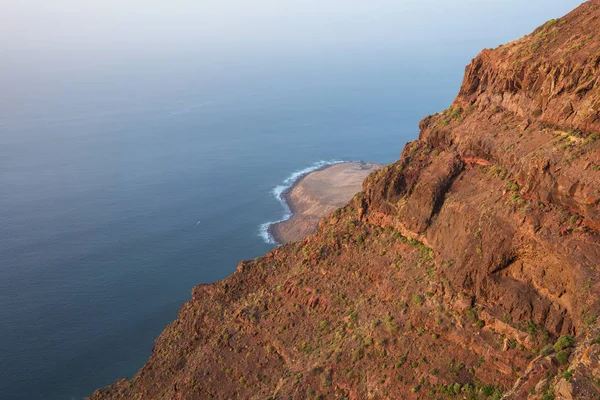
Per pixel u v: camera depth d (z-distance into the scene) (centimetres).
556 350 2591
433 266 3888
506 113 4125
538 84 3844
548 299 2992
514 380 2970
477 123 4322
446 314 3475
